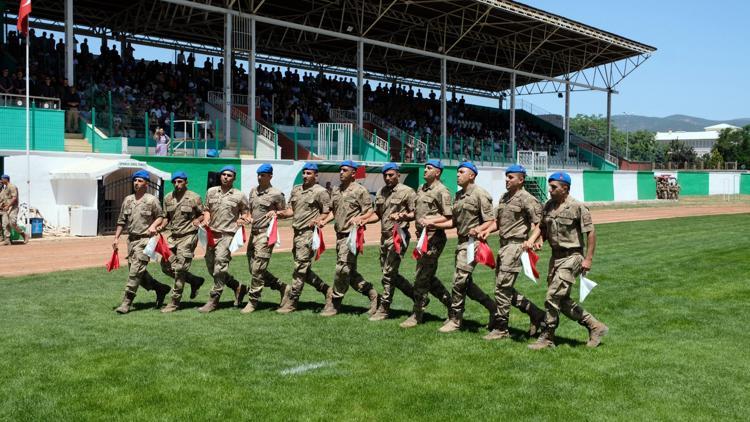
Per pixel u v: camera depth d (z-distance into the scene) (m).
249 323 8.91
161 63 36.28
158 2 36.66
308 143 34.72
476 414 5.58
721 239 20.34
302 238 9.54
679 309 9.99
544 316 7.96
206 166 26.56
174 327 8.63
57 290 11.58
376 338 8.09
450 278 12.88
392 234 8.99
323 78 47.31
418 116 50.00
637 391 6.16
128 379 6.42
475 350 7.55
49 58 30.66
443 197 8.48
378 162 34.47
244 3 34.75
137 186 9.65
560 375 6.63
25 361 6.99
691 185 63.56
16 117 21.89
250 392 6.09
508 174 7.97
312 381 6.40
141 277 9.80
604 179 48.53
